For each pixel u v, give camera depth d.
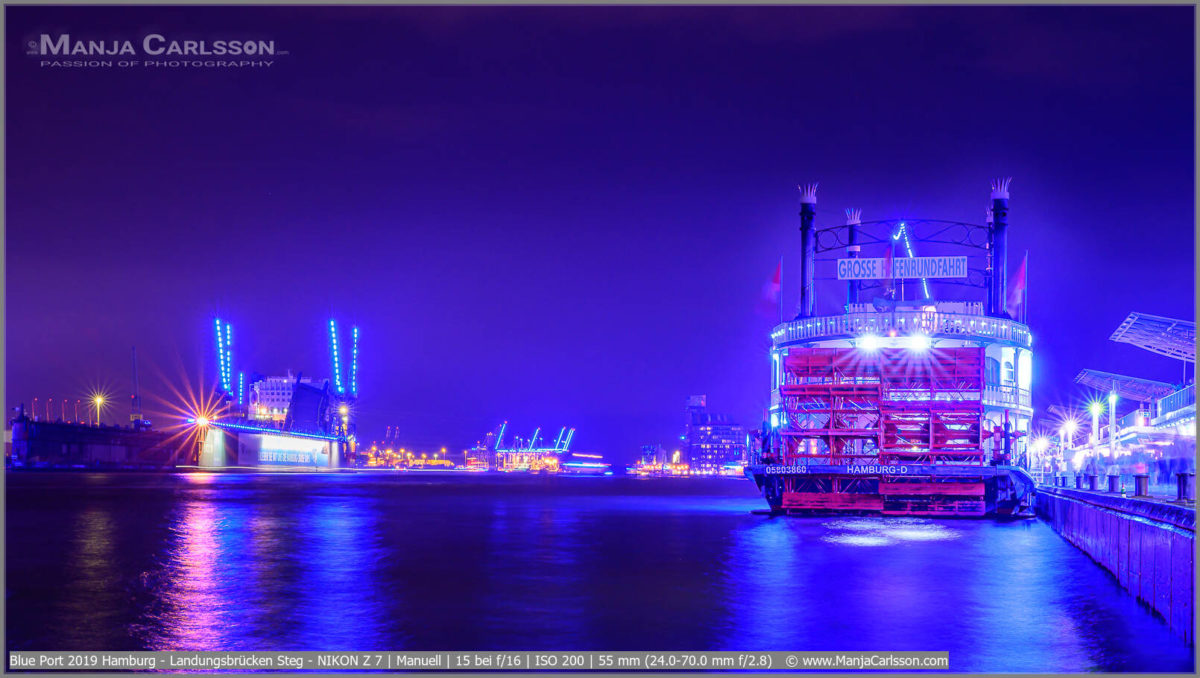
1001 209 68.12
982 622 26.44
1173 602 24.30
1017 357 65.62
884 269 68.50
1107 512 34.34
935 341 62.75
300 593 31.70
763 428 68.94
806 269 70.00
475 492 142.88
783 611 28.23
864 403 60.12
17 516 70.75
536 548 45.81
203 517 70.06
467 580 34.50
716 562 39.09
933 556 40.25
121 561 40.44
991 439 61.38
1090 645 23.69
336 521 66.19
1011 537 48.12
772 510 64.50
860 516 61.69
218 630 25.94
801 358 61.56
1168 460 60.97
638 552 43.34
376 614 27.98
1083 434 109.94
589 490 164.62
